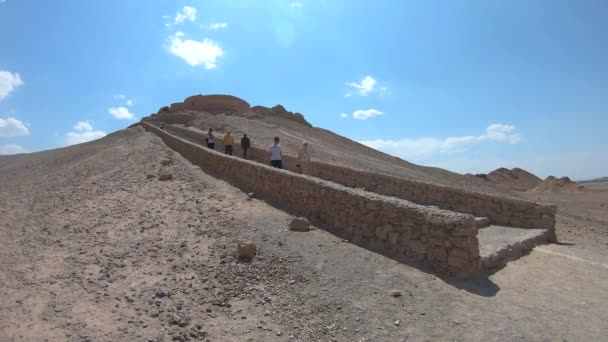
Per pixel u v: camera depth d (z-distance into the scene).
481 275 6.87
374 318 5.66
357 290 6.38
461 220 6.80
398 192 13.41
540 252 8.32
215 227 9.30
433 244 7.12
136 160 20.27
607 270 7.29
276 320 5.79
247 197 12.02
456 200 11.63
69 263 7.20
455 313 5.70
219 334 5.39
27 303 5.68
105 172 17.56
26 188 15.53
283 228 9.14
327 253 7.75
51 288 6.20
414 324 5.48
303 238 8.52
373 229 8.27
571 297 6.17
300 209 10.44
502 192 34.81
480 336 5.16
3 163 41.47
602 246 9.84
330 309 5.95
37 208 11.40
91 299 5.94
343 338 5.33
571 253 8.48
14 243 8.21
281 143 33.41
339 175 16.17
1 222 9.86
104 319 5.44
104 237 8.69
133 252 7.89
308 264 7.28
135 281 6.67
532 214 10.05
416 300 6.05
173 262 7.48
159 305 5.96
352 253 7.75
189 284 6.68
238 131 39.25
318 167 17.52
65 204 11.73
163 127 39.44
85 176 16.98
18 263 7.13
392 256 7.57
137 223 9.71
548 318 5.54
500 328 5.30
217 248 8.09
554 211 9.78
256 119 52.25
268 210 10.70
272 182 11.91
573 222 16.03
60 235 8.80
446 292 6.26
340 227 9.02
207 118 46.97
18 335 4.88
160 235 8.89
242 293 6.53
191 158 20.53
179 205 11.37
